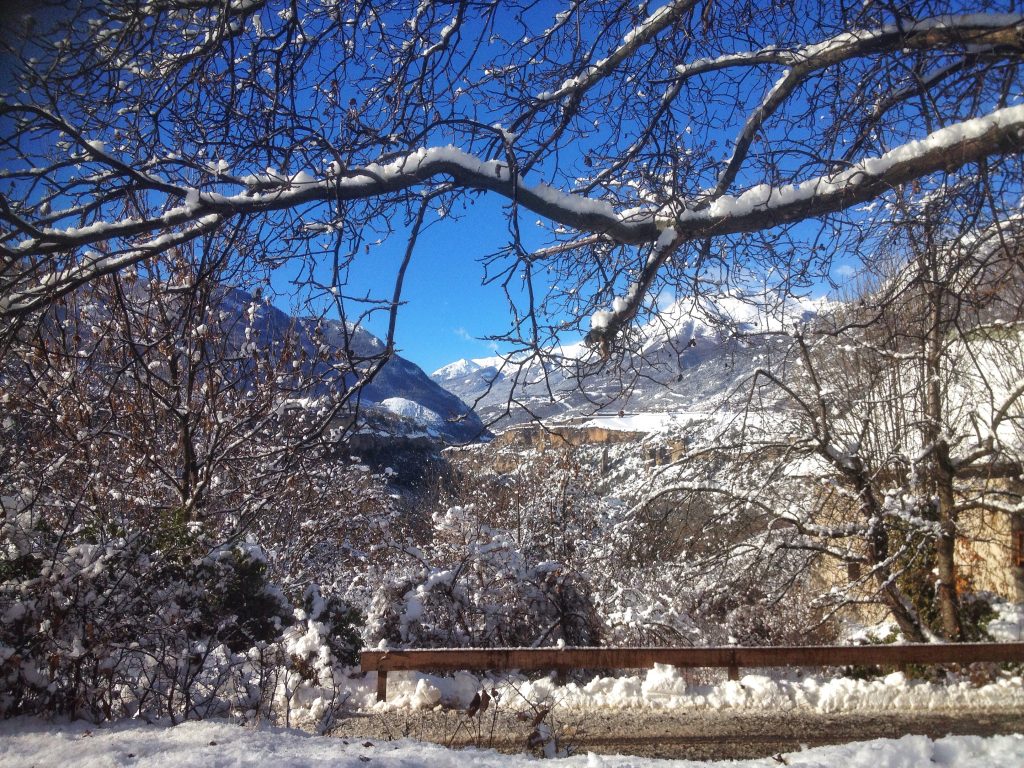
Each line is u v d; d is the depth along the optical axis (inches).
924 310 267.4
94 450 396.2
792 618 589.6
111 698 240.8
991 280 233.3
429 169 208.7
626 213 236.4
